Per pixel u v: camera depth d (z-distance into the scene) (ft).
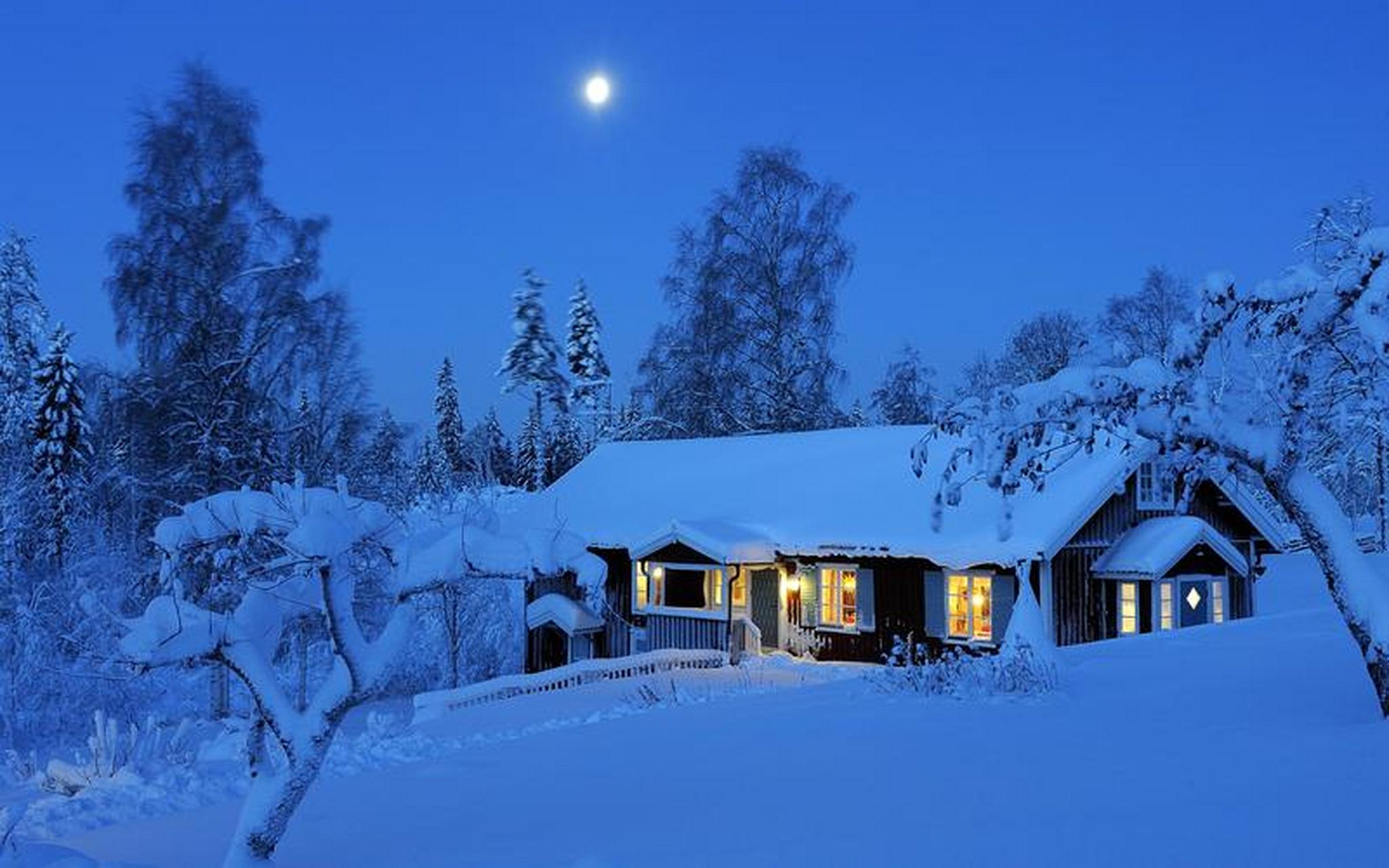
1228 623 60.49
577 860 19.63
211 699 89.40
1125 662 47.06
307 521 22.30
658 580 100.07
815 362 133.69
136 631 21.75
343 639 22.58
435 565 23.85
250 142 106.01
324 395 108.37
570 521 109.70
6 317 171.94
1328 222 62.59
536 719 61.77
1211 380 33.27
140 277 99.55
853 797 24.90
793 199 135.85
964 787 24.86
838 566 91.91
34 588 88.02
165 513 98.78
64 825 34.86
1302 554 167.22
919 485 93.45
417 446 134.21
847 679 53.42
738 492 104.37
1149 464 88.53
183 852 27.22
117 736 49.03
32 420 142.31
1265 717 31.30
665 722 43.06
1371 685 35.14
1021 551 77.15
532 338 236.02
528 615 104.06
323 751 22.50
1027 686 40.42
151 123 102.94
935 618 85.35
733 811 24.54
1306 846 17.43
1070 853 18.02
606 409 215.10
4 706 80.33
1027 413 33.45
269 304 103.91
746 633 91.56
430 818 27.71
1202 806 20.75
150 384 99.19
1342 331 32.14
